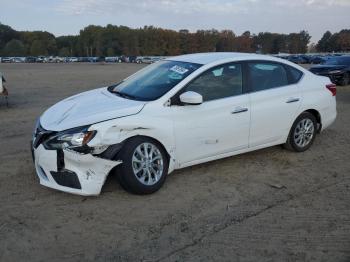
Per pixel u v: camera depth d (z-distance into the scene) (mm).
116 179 4902
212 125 5266
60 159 4496
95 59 100062
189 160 5199
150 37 131500
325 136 7641
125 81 6078
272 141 6078
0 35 136250
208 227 4074
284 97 6047
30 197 4750
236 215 4332
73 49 137500
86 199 4688
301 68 6535
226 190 5000
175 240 3832
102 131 4445
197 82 5234
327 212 4414
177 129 4977
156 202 4633
